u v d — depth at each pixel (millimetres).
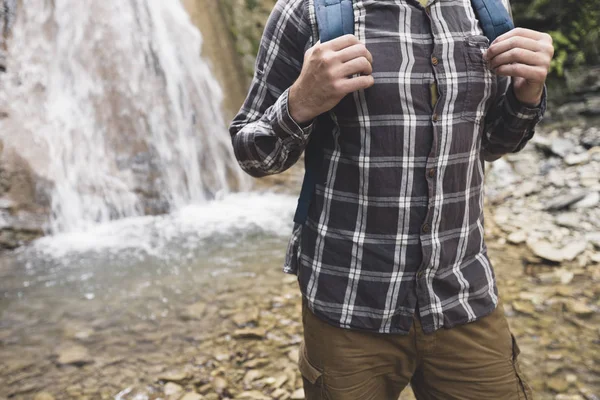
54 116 4938
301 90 961
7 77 4887
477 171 1108
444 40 995
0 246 4016
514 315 2912
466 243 1096
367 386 1125
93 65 5355
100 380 2436
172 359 2605
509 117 1127
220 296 3258
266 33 1106
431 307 1062
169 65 5832
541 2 5945
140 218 4812
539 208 4473
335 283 1083
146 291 3332
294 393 2324
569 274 3375
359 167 1021
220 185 5602
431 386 1169
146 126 5363
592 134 5309
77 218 4547
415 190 1015
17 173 4449
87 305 3162
